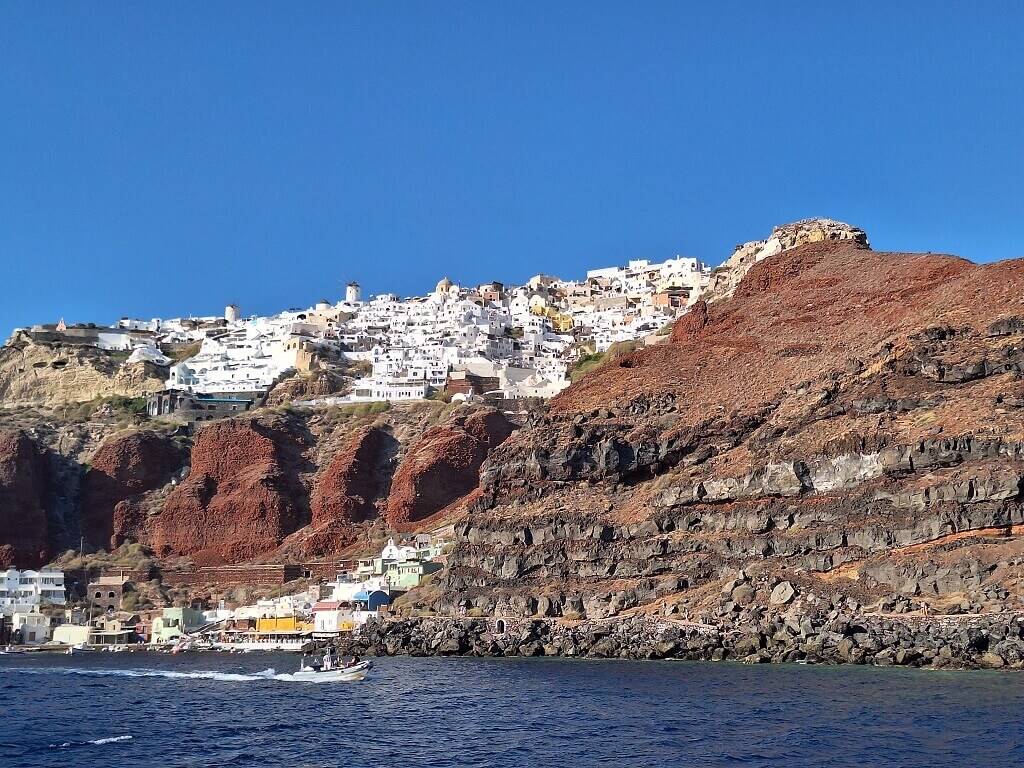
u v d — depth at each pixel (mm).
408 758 109250
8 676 187625
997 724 112812
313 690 155000
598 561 199875
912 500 177625
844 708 123500
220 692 157250
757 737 112062
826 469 189125
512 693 143125
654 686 143875
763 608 173125
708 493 198875
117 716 136875
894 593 168250
